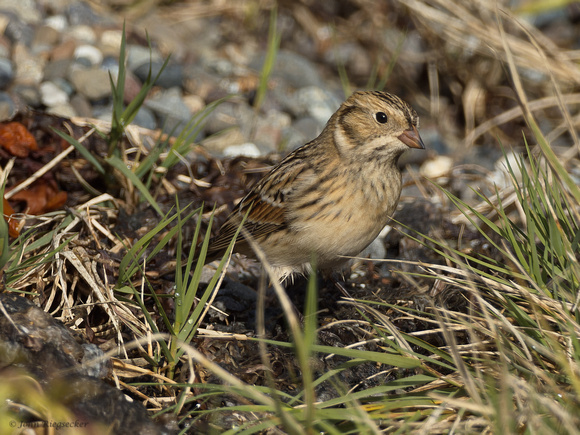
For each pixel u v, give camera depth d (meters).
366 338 8.15
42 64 13.60
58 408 5.91
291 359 7.59
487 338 7.41
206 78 15.16
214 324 8.49
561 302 6.89
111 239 9.30
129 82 13.68
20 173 10.12
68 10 15.69
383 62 17.83
